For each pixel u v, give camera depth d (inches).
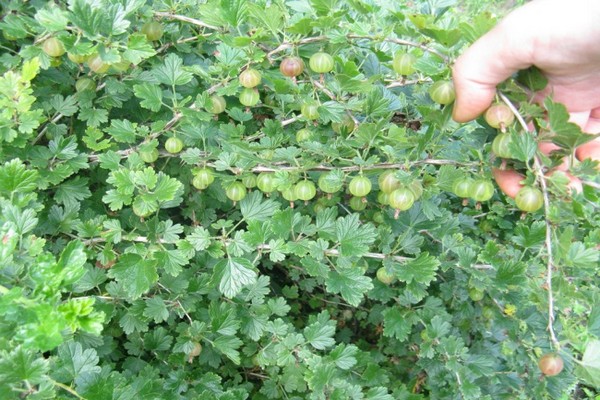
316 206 20.3
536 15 11.9
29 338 9.4
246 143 17.0
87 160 18.8
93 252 16.9
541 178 12.4
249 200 18.0
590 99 14.2
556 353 14.1
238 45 15.6
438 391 21.0
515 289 18.5
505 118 12.9
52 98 18.5
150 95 17.4
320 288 26.6
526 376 20.1
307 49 16.3
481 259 17.0
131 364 19.3
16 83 14.7
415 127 20.6
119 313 18.5
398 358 24.8
